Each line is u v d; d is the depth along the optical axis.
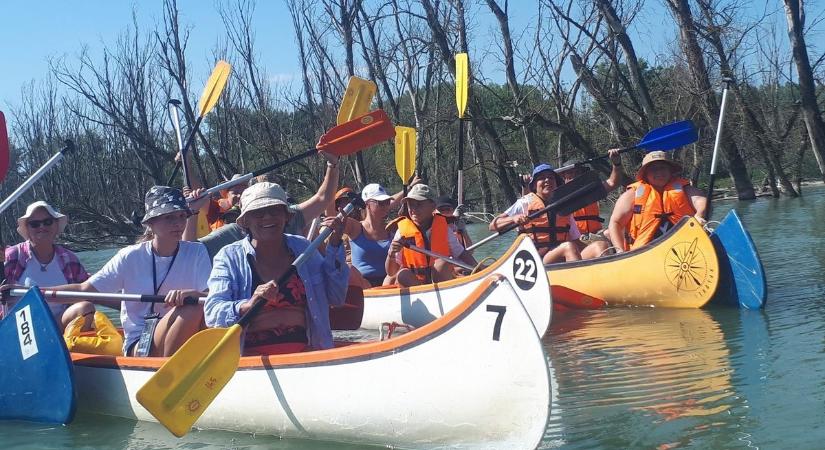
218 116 24.73
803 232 10.88
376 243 7.22
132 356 4.43
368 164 26.39
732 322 5.49
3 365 4.46
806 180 25.88
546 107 19.45
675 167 6.80
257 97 25.31
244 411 3.73
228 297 3.78
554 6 18.20
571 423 3.55
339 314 4.34
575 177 7.46
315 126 24.70
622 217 6.95
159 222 4.36
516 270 5.39
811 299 6.04
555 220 7.41
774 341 4.76
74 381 4.18
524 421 2.99
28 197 33.06
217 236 5.54
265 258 3.89
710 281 6.05
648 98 17.88
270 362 3.62
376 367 3.32
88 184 31.08
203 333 3.55
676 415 3.54
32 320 4.30
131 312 4.46
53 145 32.28
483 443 3.11
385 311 6.60
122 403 4.21
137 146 25.66
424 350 3.19
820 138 18.92
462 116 9.60
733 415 3.47
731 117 18.48
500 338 3.02
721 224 6.14
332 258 3.97
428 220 6.75
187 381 3.53
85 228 24.28
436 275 6.70
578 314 6.48
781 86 23.41
